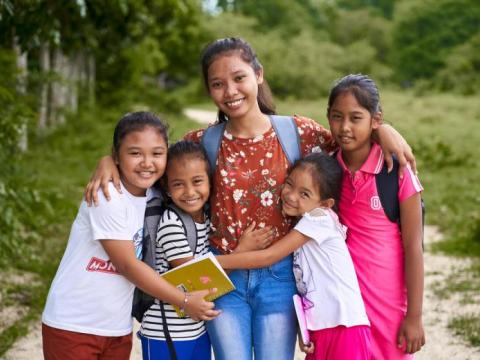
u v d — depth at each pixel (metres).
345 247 2.56
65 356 2.41
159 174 2.45
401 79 37.00
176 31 21.31
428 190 9.18
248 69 2.54
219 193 2.56
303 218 2.51
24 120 5.44
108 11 5.95
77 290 2.40
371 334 2.61
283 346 2.56
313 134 2.64
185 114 22.91
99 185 2.38
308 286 2.55
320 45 36.59
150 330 2.53
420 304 2.55
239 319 2.54
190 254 2.52
